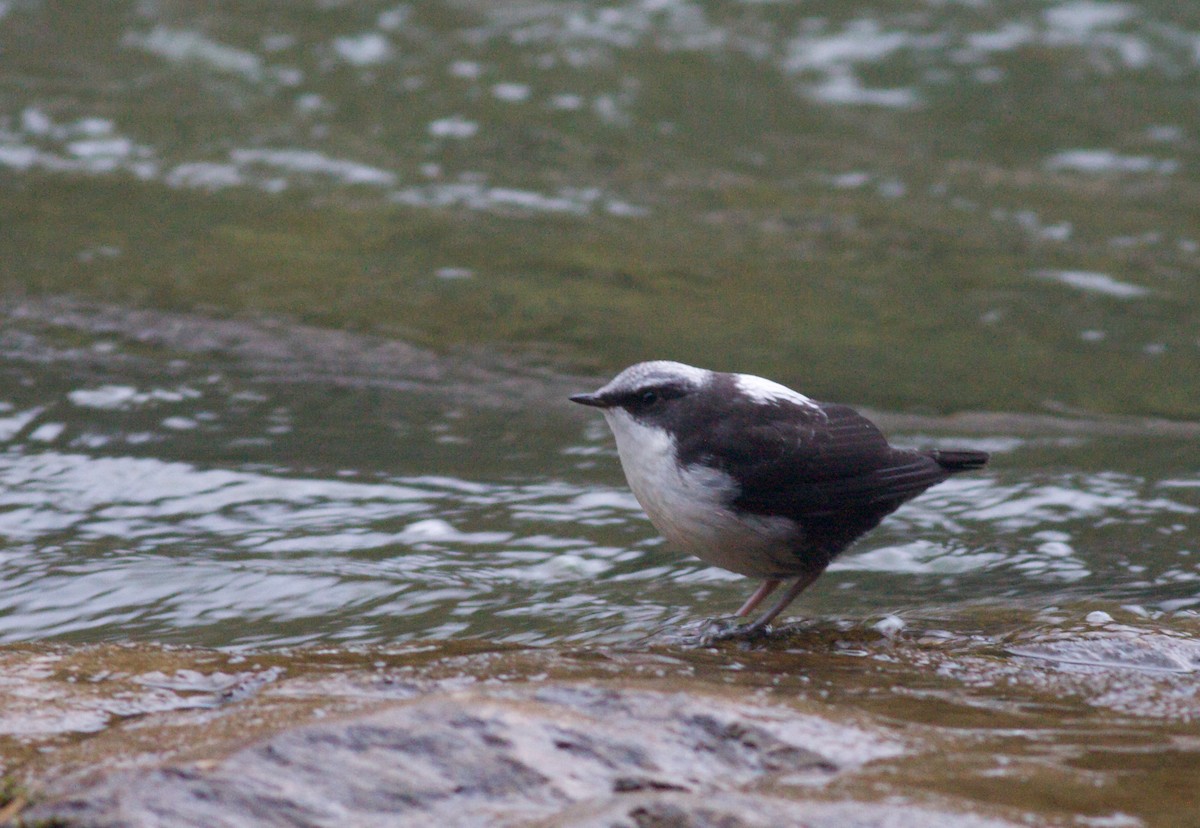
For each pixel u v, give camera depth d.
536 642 7.80
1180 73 26.08
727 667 6.85
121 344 14.04
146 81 23.89
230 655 6.82
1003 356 15.44
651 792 4.76
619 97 24.58
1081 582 8.93
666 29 27.56
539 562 9.38
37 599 8.58
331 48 25.95
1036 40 27.39
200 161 20.91
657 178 21.61
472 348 14.80
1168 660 6.96
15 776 5.07
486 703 5.21
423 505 10.44
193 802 4.62
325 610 8.47
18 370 13.02
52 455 11.11
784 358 15.07
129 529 9.80
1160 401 14.08
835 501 7.64
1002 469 11.60
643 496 7.87
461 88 24.58
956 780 4.98
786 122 24.05
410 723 5.07
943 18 28.23
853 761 5.18
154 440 11.57
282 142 21.89
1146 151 23.36
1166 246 19.61
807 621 7.86
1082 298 17.55
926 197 21.36
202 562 9.20
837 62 26.41
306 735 4.99
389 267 17.42
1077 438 12.67
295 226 18.72
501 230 19.16
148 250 17.34
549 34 27.14
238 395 12.87
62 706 5.97
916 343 15.81
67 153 20.77
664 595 8.78
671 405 7.69
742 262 18.45
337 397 13.00
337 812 4.66
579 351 14.92
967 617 7.89
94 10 26.75
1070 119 24.48
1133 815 4.67
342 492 10.62
